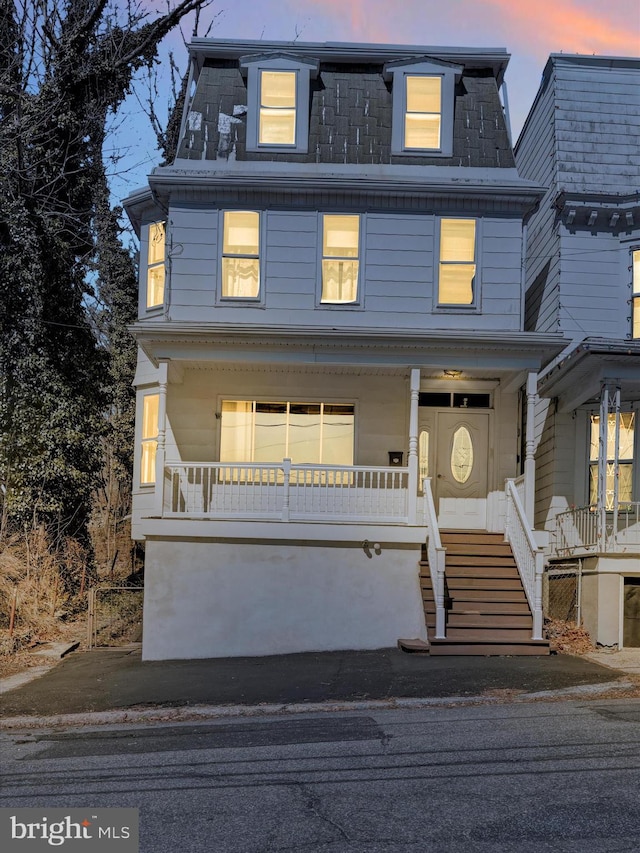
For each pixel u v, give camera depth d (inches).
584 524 641.0
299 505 644.7
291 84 683.4
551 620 639.8
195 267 649.6
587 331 697.6
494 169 668.1
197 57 702.5
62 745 355.9
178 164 661.3
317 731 359.9
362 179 642.2
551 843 218.2
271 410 657.6
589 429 674.8
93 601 632.4
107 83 863.1
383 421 655.1
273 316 646.5
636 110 745.0
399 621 563.5
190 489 645.9
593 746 313.7
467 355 608.1
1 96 773.9
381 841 222.8
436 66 681.0
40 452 723.4
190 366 643.5
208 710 411.8
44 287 741.9
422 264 651.5
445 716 380.8
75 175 842.2
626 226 708.0
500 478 660.1
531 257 805.9
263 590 563.5
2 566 671.1
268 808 252.8
